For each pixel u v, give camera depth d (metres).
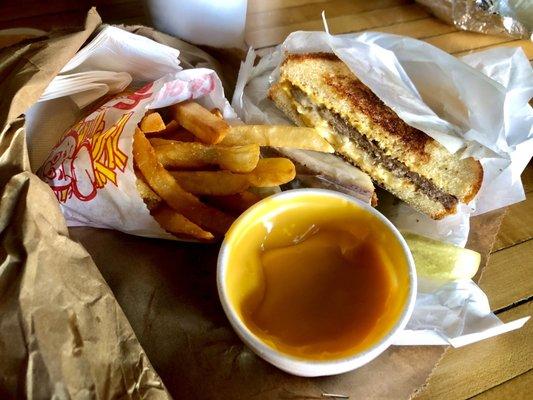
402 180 0.25
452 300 0.19
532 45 0.31
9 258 0.14
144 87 0.22
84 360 0.14
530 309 0.20
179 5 0.27
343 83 0.25
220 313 0.19
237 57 0.27
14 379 0.13
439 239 0.22
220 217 0.20
